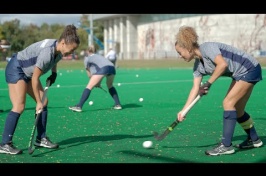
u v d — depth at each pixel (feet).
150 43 217.36
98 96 41.73
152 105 34.14
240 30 173.06
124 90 48.34
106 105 34.35
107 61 31.32
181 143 18.80
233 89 16.40
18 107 17.01
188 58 16.26
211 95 41.01
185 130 22.20
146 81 62.34
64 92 46.44
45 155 16.60
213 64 16.06
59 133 21.70
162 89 49.29
